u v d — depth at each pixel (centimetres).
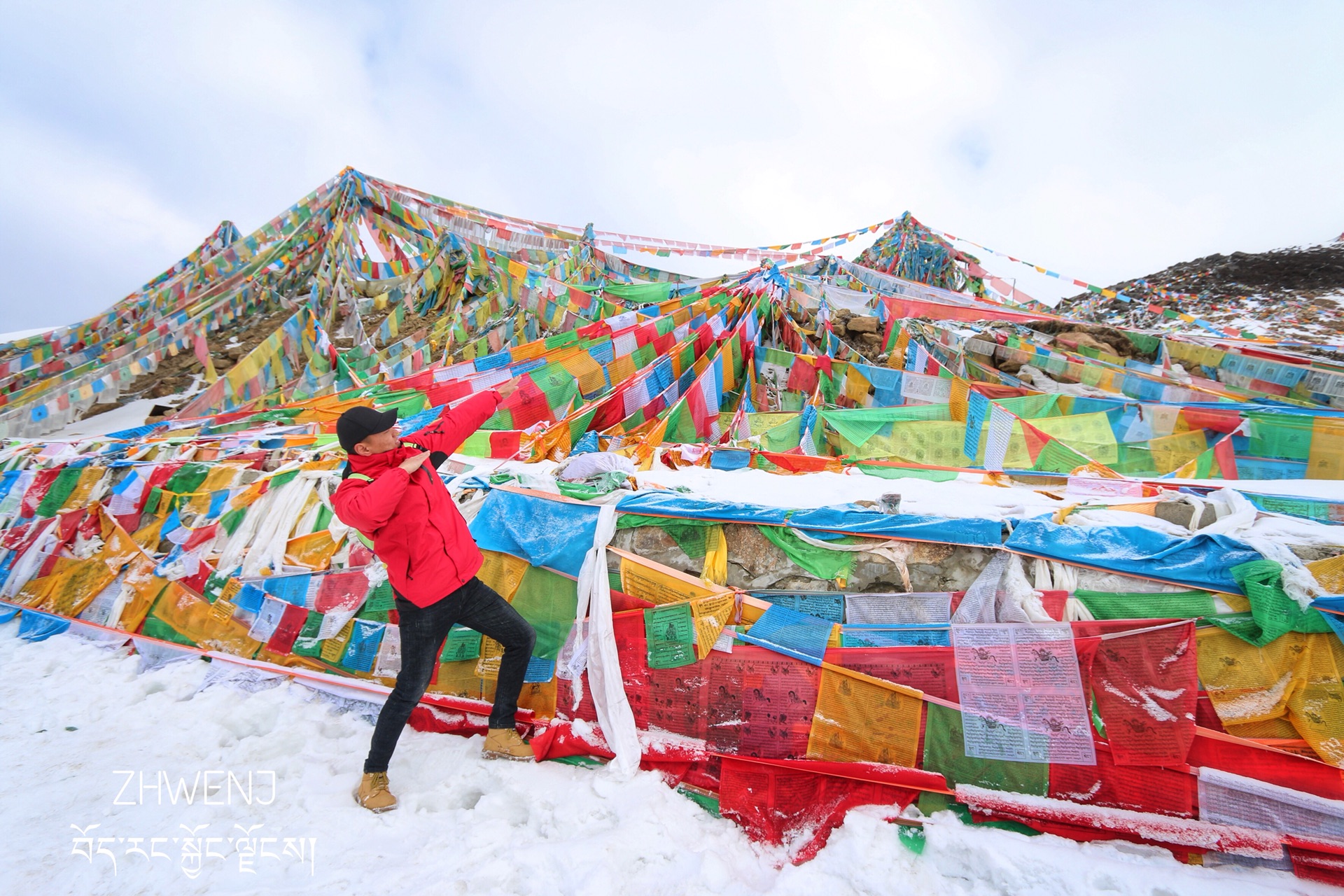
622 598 297
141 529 470
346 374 873
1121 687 230
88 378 862
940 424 538
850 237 1380
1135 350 814
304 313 881
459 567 257
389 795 251
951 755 242
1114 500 323
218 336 1175
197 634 405
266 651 377
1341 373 621
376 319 1223
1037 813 228
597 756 282
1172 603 233
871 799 245
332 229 1278
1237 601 227
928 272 1619
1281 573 219
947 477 428
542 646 308
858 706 255
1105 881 201
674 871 214
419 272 1205
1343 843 200
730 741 263
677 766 269
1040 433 485
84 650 422
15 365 975
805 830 241
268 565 397
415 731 315
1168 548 240
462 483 359
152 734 316
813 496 332
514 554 322
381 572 354
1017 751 235
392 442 252
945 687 248
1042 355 736
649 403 594
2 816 248
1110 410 543
